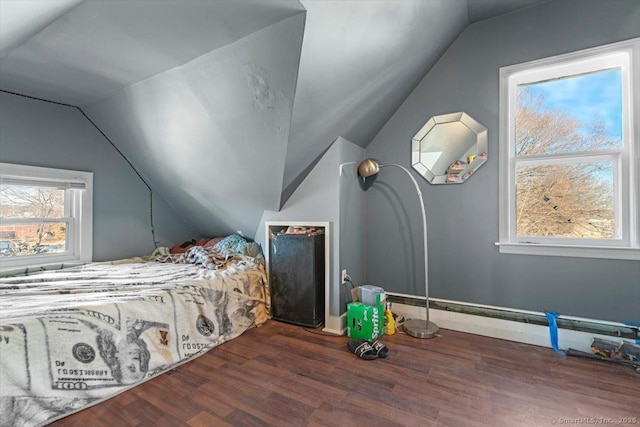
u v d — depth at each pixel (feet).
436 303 9.09
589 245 7.30
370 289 8.23
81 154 9.75
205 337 7.20
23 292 6.45
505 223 8.24
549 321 7.36
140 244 11.34
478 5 7.80
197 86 6.89
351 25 5.46
